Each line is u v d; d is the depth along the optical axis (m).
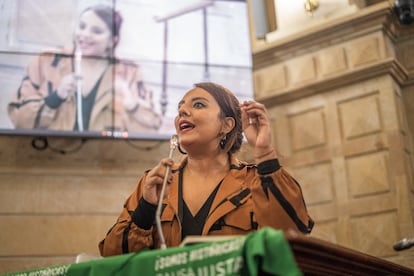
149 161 4.21
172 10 4.34
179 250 1.26
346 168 4.07
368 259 1.56
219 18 4.41
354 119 4.13
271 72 4.58
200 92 1.81
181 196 1.71
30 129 3.86
